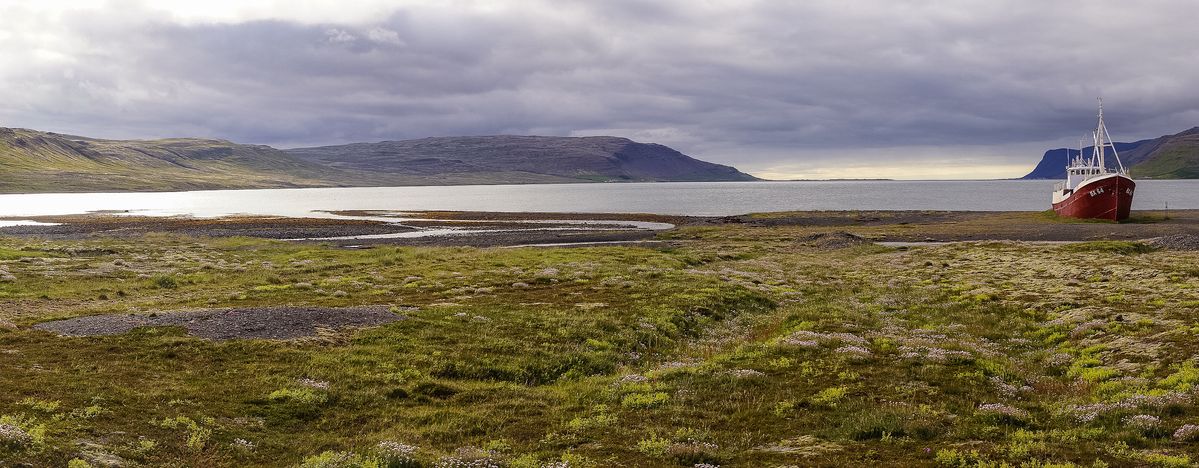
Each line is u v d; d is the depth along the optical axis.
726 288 49.41
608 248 84.94
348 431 19.33
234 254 78.25
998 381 23.59
